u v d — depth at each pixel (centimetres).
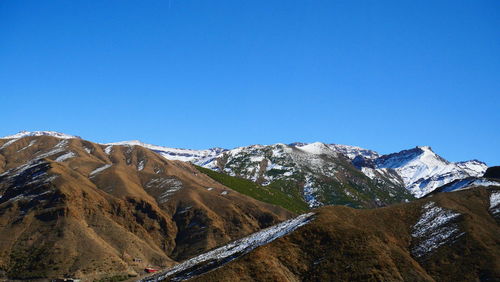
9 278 17850
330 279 10450
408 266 10819
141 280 13425
